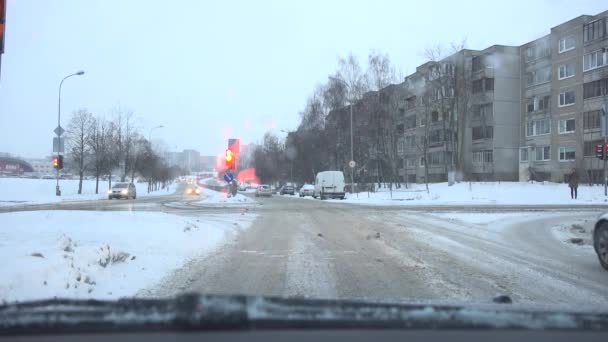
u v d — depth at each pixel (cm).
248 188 10594
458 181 5159
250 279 793
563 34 5094
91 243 1018
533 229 1538
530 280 784
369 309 364
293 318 334
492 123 5753
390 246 1175
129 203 3344
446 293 695
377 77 5222
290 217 2056
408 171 7100
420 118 6638
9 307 373
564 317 359
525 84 5716
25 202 3522
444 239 1299
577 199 3300
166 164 10012
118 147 5406
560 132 5119
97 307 365
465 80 5250
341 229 1564
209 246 1174
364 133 5397
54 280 664
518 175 5778
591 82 4725
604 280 786
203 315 326
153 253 1013
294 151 7912
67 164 6944
